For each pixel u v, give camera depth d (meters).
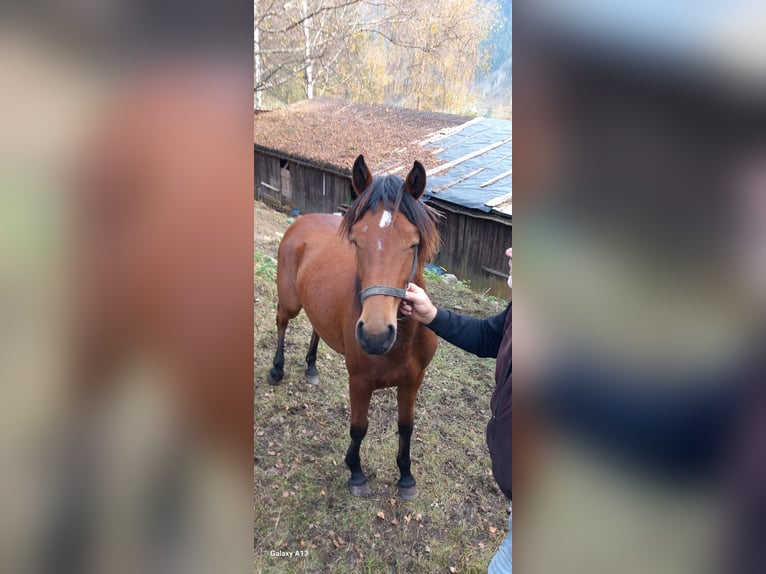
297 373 2.57
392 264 1.42
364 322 1.39
